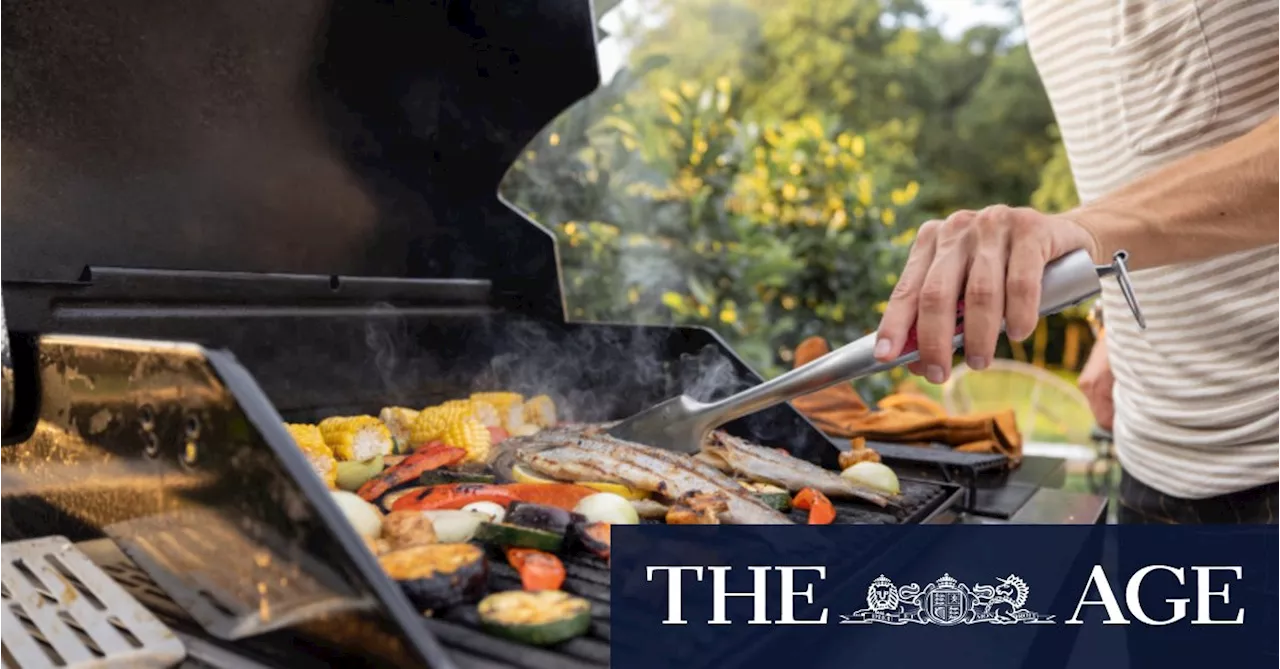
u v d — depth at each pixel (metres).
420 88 1.75
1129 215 1.10
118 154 1.29
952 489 1.43
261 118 1.49
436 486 1.19
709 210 3.96
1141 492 1.72
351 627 0.70
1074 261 0.97
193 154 1.39
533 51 1.84
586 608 0.81
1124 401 1.76
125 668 0.72
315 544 0.70
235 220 1.46
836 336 4.33
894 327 0.99
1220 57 1.38
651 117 3.95
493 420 1.58
